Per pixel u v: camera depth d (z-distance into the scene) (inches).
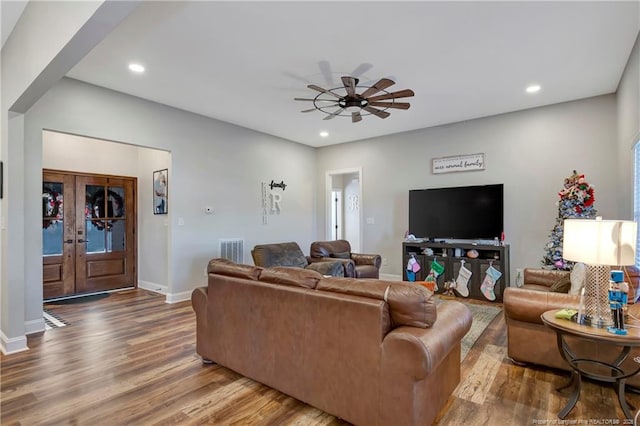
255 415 83.7
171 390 95.3
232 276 106.2
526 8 100.2
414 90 164.9
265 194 248.5
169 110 188.9
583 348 97.8
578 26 109.7
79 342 130.9
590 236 80.4
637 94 120.4
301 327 86.4
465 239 213.2
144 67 139.7
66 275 207.3
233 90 165.2
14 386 97.5
